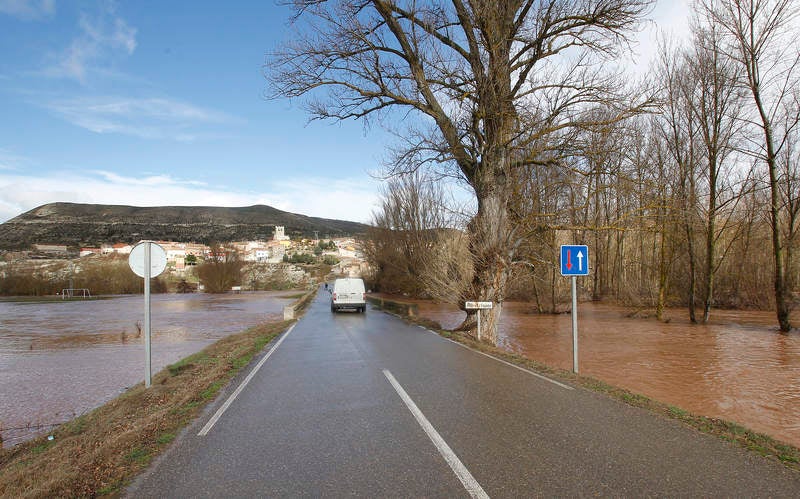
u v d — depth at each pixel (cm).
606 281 3978
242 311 3281
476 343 1336
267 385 820
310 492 386
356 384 812
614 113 1437
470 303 1432
